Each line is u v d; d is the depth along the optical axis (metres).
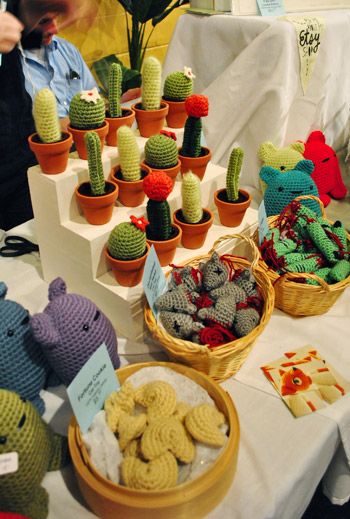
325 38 1.38
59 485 0.62
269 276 0.85
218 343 0.71
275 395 0.73
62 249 0.88
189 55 1.50
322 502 1.07
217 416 0.60
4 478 0.53
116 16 1.95
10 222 1.47
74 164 0.88
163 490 0.52
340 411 0.70
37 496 0.58
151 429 0.58
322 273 0.90
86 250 0.82
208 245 0.93
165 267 0.87
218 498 0.58
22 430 0.54
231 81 1.38
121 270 0.80
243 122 1.41
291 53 1.29
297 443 0.66
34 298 0.92
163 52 2.26
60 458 0.62
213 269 0.79
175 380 0.67
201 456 0.58
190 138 0.94
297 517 0.70
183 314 0.73
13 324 0.65
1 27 1.14
